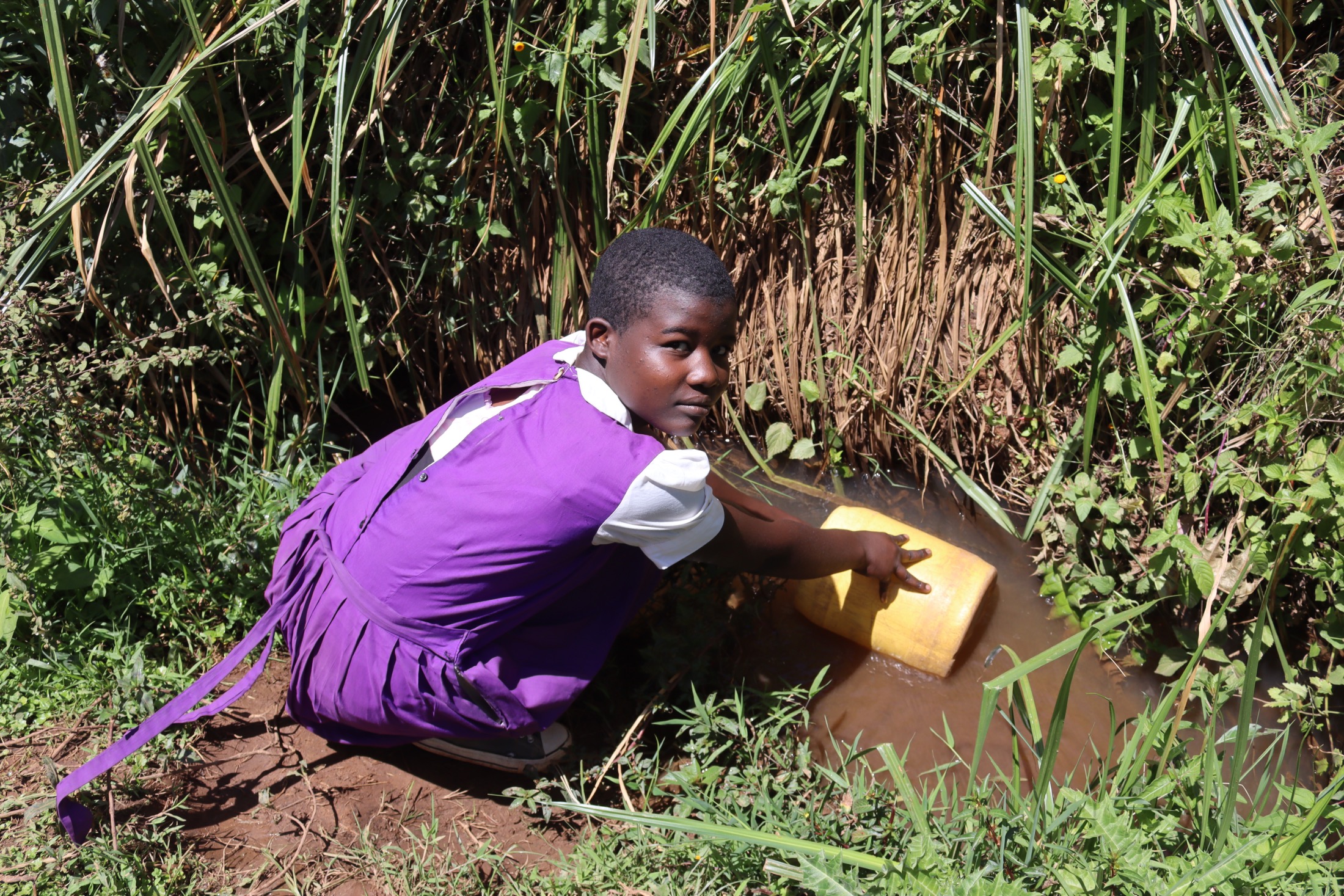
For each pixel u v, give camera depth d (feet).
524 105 9.74
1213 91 8.72
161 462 9.88
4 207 8.98
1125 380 8.90
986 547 10.10
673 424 6.42
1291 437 8.18
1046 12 9.11
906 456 10.81
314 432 10.64
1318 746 8.20
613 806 7.59
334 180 8.79
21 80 9.47
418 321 11.14
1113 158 8.45
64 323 10.13
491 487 6.51
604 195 10.23
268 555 8.79
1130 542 9.14
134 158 8.61
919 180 9.82
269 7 9.19
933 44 9.21
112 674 8.02
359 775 7.70
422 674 6.88
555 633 7.20
